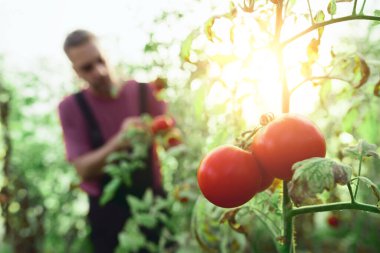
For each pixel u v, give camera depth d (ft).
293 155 3.24
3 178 15.94
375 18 3.47
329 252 15.30
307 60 4.17
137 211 9.82
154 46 7.41
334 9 3.54
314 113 6.95
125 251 9.07
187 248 9.58
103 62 10.09
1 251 17.44
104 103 10.46
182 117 9.95
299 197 3.05
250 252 9.43
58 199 18.17
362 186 10.37
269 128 3.39
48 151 18.56
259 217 4.31
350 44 8.26
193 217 5.62
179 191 8.88
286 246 3.52
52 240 18.37
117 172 9.24
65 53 10.14
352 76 4.50
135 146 9.41
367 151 3.58
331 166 3.07
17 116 17.46
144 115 10.18
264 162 3.42
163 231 9.73
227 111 5.13
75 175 17.60
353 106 5.15
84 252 17.35
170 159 10.58
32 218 17.38
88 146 10.47
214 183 3.57
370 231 13.66
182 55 4.00
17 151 17.81
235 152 3.61
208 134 9.32
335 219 11.69
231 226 4.50
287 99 3.72
